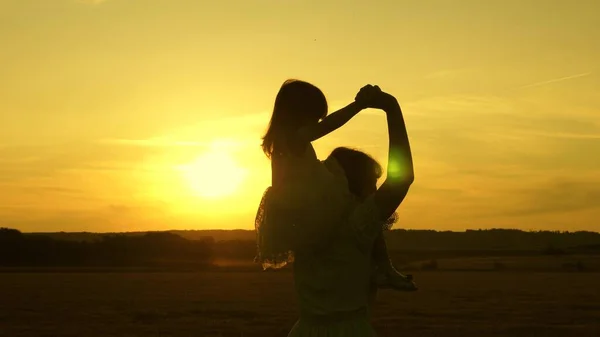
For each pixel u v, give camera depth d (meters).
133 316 32.12
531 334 24.36
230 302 42.00
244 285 64.00
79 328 26.66
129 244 136.88
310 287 2.83
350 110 2.68
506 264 122.31
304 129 2.73
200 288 58.81
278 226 2.75
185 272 98.75
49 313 33.81
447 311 34.78
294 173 2.79
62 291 53.88
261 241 2.80
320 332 2.82
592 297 46.56
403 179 2.68
